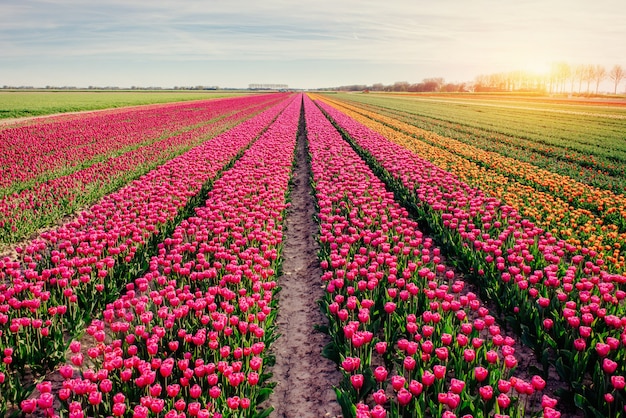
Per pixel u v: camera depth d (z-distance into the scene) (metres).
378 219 10.93
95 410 4.41
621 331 5.52
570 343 5.52
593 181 16.20
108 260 7.46
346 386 5.08
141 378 4.38
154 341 5.07
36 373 5.77
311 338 6.97
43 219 11.59
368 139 24.19
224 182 13.98
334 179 14.48
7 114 47.41
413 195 12.77
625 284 7.27
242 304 5.87
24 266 8.62
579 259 7.45
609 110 63.09
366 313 5.46
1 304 6.50
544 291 6.80
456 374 4.95
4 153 21.86
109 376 4.96
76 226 9.86
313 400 5.57
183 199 12.02
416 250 7.99
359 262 7.47
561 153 23.34
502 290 7.15
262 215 10.25
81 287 7.22
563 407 5.21
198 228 10.27
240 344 5.72
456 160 18.91
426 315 5.59
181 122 39.06
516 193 13.07
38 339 5.73
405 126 35.28
